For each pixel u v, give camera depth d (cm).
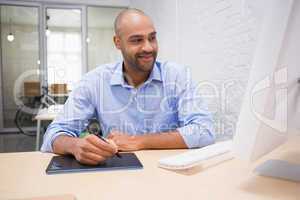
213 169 73
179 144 104
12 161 85
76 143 87
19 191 60
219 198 54
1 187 62
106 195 57
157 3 362
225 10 185
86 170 74
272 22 50
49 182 65
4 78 505
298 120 58
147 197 55
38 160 86
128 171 73
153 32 131
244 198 54
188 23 254
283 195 56
